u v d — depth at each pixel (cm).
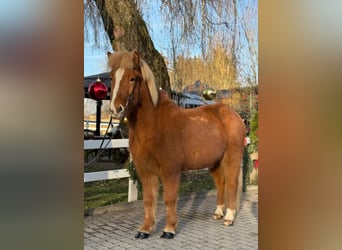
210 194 431
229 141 306
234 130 305
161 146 253
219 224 307
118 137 396
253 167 457
